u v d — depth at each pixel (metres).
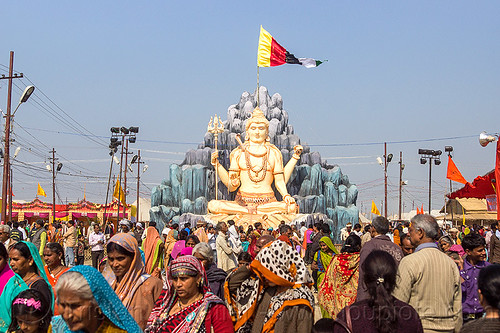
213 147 56.41
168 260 18.47
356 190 57.09
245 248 19.19
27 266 7.42
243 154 48.50
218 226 16.53
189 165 54.84
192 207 52.22
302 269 6.62
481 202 55.25
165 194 54.22
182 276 6.20
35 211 72.88
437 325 6.91
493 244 14.88
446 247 11.86
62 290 4.71
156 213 53.03
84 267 4.86
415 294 6.99
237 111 59.88
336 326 5.27
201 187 53.53
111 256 6.93
